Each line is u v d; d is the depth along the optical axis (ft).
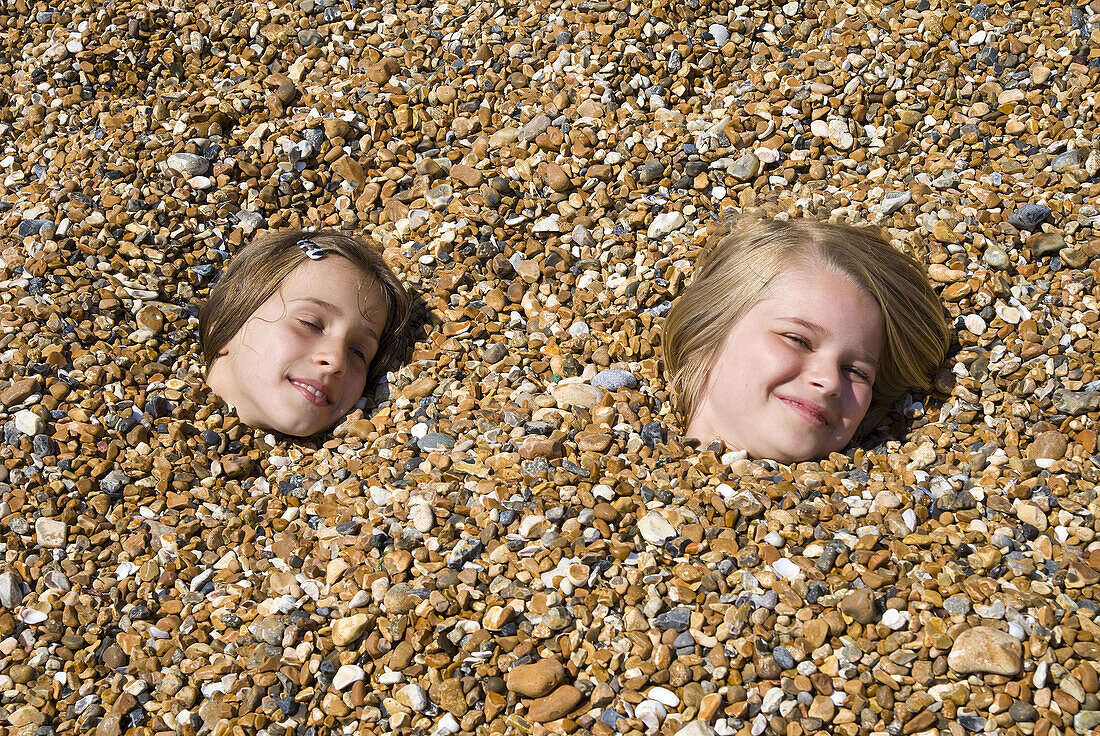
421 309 6.12
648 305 6.05
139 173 6.46
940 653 4.91
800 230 5.76
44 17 7.17
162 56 7.01
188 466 5.56
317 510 5.40
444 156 6.59
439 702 4.92
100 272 6.10
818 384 5.47
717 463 5.47
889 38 6.89
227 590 5.22
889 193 6.28
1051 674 4.89
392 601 5.06
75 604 5.19
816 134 6.57
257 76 6.91
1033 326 5.83
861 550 5.13
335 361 5.65
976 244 6.07
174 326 6.02
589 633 4.99
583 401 5.67
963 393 5.71
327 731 4.93
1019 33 6.84
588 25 6.89
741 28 6.97
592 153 6.47
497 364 5.89
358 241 5.96
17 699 5.03
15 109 6.84
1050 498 5.33
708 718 4.83
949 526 5.27
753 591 5.04
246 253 5.90
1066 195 6.27
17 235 6.20
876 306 5.59
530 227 6.35
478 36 6.97
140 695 5.00
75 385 5.72
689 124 6.58
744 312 5.64
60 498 5.42
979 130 6.57
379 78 6.83
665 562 5.13
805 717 4.84
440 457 5.46
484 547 5.19
